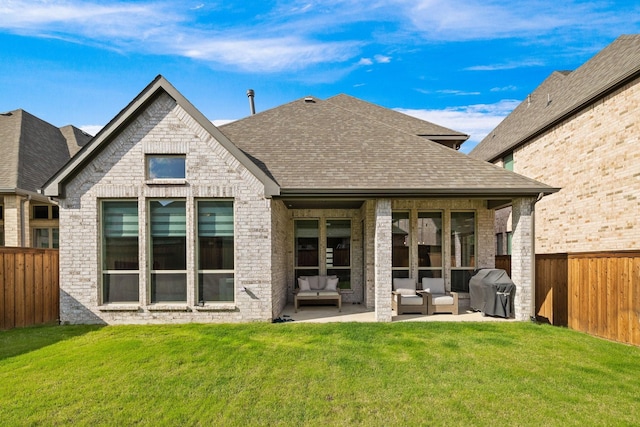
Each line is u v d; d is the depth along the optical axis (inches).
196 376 228.2
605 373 236.4
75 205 362.3
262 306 367.9
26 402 195.5
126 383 218.2
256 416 181.5
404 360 256.8
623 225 439.2
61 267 361.7
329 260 523.2
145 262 364.2
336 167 397.4
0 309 336.5
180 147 367.2
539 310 404.5
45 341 300.5
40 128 756.0
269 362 251.6
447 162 414.6
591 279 331.6
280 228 439.8
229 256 373.7
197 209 373.7
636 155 421.1
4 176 552.7
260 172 365.1
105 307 358.0
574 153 530.6
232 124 502.9
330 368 241.1
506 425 174.2
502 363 252.5
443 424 174.7
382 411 186.5
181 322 363.3
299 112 537.6
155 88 360.5
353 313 427.2
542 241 613.3
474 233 484.7
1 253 339.3
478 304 416.5
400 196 372.2
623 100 440.5
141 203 364.8
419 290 456.1
